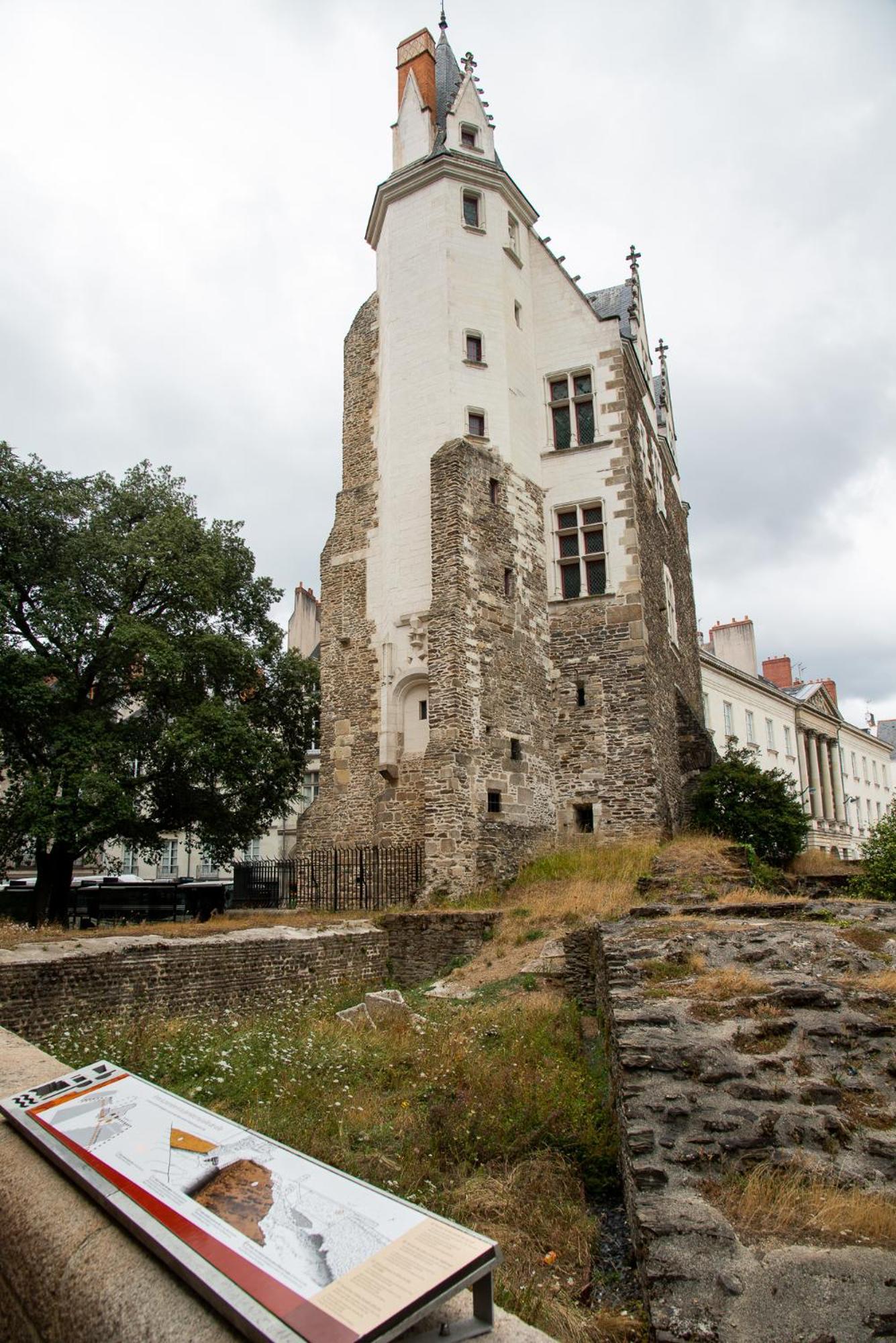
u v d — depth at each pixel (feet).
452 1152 22.54
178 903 86.84
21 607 74.84
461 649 63.52
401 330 74.64
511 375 75.61
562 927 48.80
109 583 75.36
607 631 73.56
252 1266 6.59
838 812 181.98
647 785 69.41
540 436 79.30
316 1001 42.98
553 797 71.51
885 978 27.22
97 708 76.59
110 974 36.99
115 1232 7.45
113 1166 8.26
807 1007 25.40
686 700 88.48
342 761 70.69
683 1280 14.89
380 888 64.28
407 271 75.56
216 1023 37.04
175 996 39.47
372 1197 7.69
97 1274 6.92
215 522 84.38
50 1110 9.80
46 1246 7.51
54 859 75.20
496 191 77.77
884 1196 17.30
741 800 73.72
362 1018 37.86
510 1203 19.97
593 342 79.46
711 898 46.73
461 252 74.69
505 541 70.64
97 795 65.31
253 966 43.73
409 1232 7.07
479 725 63.82
